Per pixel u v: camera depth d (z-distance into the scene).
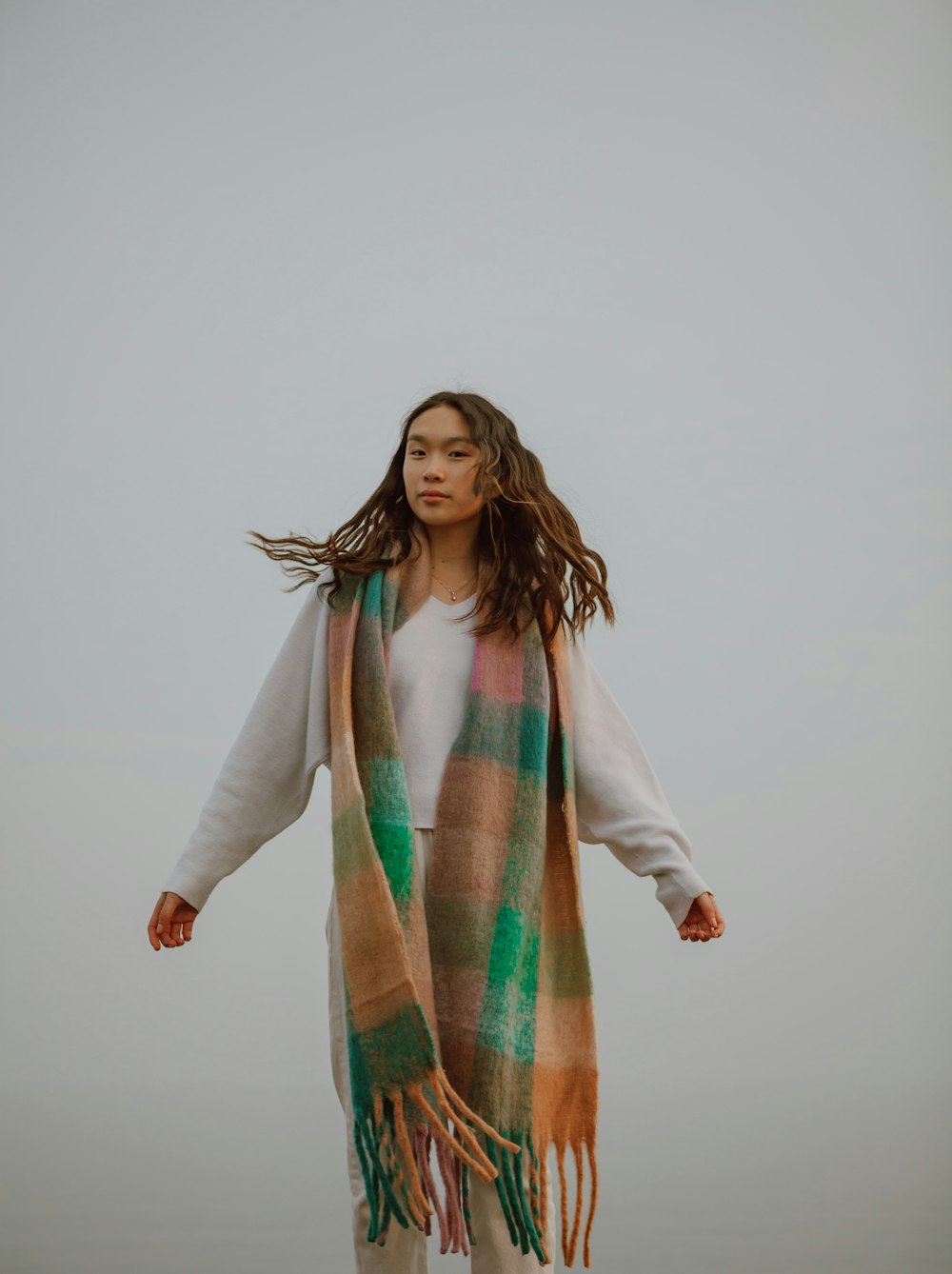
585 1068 2.55
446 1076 2.36
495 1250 2.44
